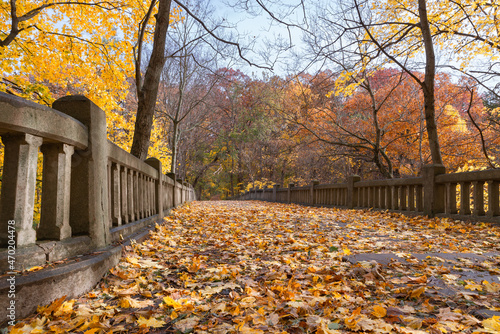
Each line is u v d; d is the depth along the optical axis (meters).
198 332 1.79
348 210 10.34
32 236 2.16
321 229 5.84
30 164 2.15
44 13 9.02
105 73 9.65
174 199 10.80
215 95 25.66
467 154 16.89
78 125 2.69
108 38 10.22
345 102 22.81
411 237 4.78
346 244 4.31
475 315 1.89
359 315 1.89
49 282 2.00
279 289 2.47
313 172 29.69
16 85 7.90
